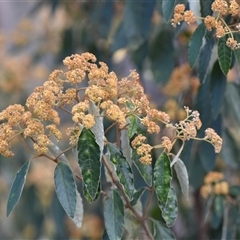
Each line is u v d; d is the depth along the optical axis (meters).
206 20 1.31
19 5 2.87
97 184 1.21
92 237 2.11
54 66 2.29
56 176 1.25
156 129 1.24
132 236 1.37
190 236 1.91
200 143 1.59
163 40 1.70
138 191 1.35
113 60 2.07
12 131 1.24
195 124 1.25
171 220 1.27
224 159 1.66
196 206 1.80
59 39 2.33
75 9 2.27
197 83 1.66
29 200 2.29
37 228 2.32
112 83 1.23
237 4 1.31
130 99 1.26
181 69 1.70
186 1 1.44
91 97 1.22
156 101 2.01
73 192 1.25
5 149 1.24
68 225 2.13
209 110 1.53
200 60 1.45
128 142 1.31
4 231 2.56
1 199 2.52
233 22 1.39
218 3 1.30
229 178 1.79
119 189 1.32
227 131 1.67
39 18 2.58
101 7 2.01
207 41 1.44
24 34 2.33
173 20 1.33
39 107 1.23
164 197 1.24
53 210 2.03
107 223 1.28
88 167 1.22
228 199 1.57
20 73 2.33
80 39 2.18
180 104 1.68
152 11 1.66
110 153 1.25
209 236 1.77
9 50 2.36
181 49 1.84
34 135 1.25
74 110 1.21
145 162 1.24
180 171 1.30
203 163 1.59
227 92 1.54
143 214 1.37
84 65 1.25
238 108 1.54
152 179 1.33
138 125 1.28
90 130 1.22
